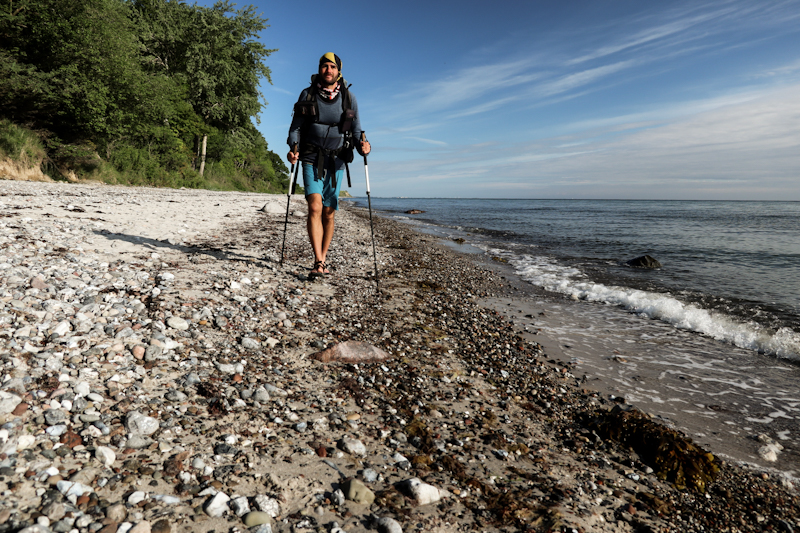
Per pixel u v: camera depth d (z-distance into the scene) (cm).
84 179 2220
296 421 243
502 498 203
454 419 280
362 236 1400
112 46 2156
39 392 218
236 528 157
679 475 248
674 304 664
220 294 452
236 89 4128
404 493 194
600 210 6269
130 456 188
